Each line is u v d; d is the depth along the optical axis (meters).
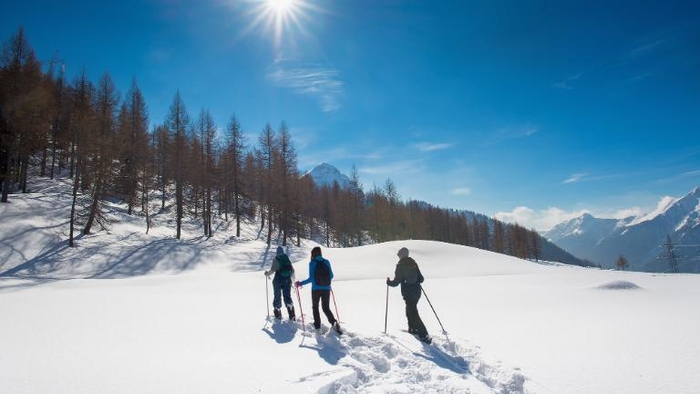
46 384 4.23
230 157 46.66
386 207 64.62
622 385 5.46
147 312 8.52
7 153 34.69
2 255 27.34
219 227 50.16
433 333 8.56
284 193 46.78
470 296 15.22
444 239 103.44
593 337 8.13
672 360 6.44
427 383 5.61
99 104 49.44
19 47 36.91
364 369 5.77
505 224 131.12
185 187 46.44
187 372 4.85
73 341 5.91
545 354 6.98
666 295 15.05
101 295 11.38
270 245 44.75
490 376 6.02
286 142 48.06
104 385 4.29
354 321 9.41
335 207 71.06
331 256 34.19
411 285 8.14
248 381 4.70
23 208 34.94
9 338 5.89
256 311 9.34
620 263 118.69
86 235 34.25
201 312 8.81
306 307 11.28
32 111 35.66
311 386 4.70
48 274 26.55
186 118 45.25
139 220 43.56
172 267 32.12
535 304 12.97
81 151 33.25
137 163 43.06
